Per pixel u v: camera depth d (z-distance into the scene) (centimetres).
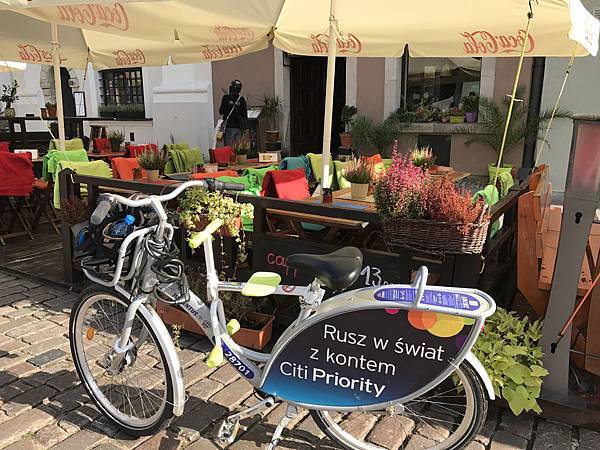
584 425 258
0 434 250
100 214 212
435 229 258
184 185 241
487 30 437
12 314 392
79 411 271
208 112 1126
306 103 1116
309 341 214
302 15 489
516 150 857
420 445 247
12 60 599
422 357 202
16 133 927
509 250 411
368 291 208
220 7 412
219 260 358
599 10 755
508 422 264
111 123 1283
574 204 245
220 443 236
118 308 271
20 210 605
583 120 236
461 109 899
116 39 651
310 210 314
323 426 237
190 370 311
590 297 269
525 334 276
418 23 464
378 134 934
